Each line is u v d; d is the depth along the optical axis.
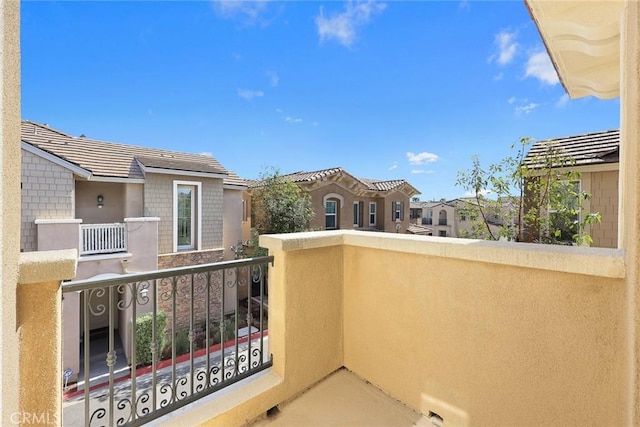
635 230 1.12
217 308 10.47
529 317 1.65
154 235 9.49
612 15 2.40
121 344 8.74
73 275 1.31
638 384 1.11
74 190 9.02
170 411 1.92
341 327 2.76
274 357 2.39
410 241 2.19
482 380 1.85
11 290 1.08
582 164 6.35
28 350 1.25
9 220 1.05
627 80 1.36
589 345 1.45
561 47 2.93
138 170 10.24
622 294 1.34
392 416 2.18
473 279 1.89
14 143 1.08
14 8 1.08
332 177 15.43
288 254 2.34
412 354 2.24
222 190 11.76
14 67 1.08
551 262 1.53
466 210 5.79
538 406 1.62
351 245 2.70
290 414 2.21
